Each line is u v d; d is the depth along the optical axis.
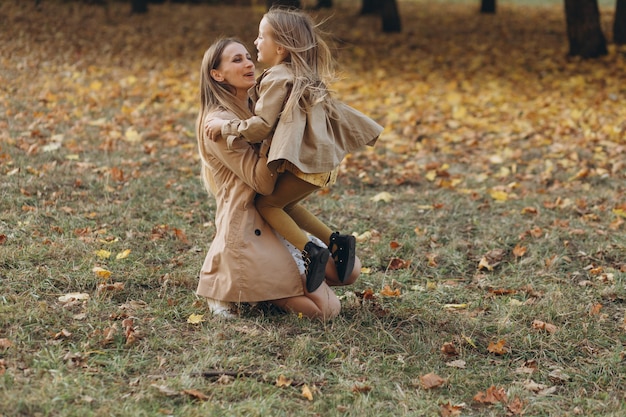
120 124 8.29
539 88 11.02
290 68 3.76
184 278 4.54
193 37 14.57
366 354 3.78
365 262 5.06
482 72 12.34
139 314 4.03
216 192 4.11
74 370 3.37
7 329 3.70
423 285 4.79
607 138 8.28
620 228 5.77
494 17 19.69
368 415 3.20
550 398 3.47
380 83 11.20
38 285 4.26
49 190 5.98
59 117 8.20
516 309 4.34
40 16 15.16
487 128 8.81
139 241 5.13
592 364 3.79
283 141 3.58
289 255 4.00
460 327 4.12
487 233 5.64
